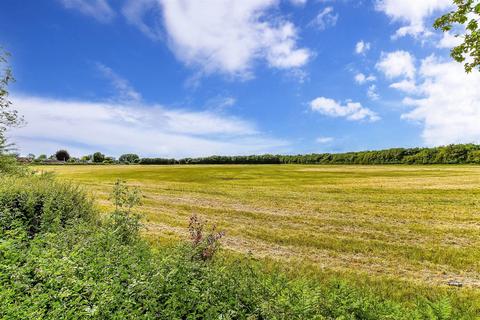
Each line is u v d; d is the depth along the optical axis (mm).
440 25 7328
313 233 15469
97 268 6484
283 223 17906
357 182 40906
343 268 10578
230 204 24641
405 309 6727
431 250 12562
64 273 6125
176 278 6504
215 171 63906
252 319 5684
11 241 7215
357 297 6984
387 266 10930
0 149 17109
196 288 6246
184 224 16953
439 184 35531
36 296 5383
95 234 8625
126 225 9547
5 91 17672
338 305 6520
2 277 5969
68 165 94812
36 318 4688
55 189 12078
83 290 5781
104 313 5047
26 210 10586
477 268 10688
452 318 6539
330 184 39375
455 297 8188
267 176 52656
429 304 6754
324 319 5895
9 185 11602
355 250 12656
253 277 7445
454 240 14125
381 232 15703
